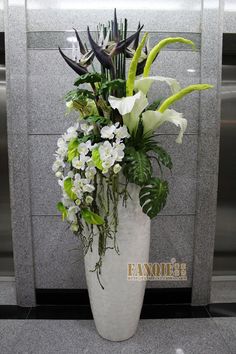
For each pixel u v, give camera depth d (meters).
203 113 1.93
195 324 1.90
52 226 2.03
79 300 2.11
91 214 1.40
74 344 1.71
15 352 1.65
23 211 1.98
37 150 1.96
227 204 2.41
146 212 1.42
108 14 1.89
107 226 1.46
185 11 1.90
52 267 2.07
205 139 1.95
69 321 1.93
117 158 1.31
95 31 1.89
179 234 2.05
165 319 1.95
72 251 2.05
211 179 1.98
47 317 1.97
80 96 1.44
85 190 1.35
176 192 2.02
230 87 2.28
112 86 1.37
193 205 2.03
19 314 2.00
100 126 1.45
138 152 1.43
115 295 1.58
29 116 1.94
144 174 1.34
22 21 1.85
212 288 2.31
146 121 1.46
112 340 1.72
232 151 2.34
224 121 2.31
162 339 1.75
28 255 2.02
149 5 1.89
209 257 2.04
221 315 1.99
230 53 2.20
